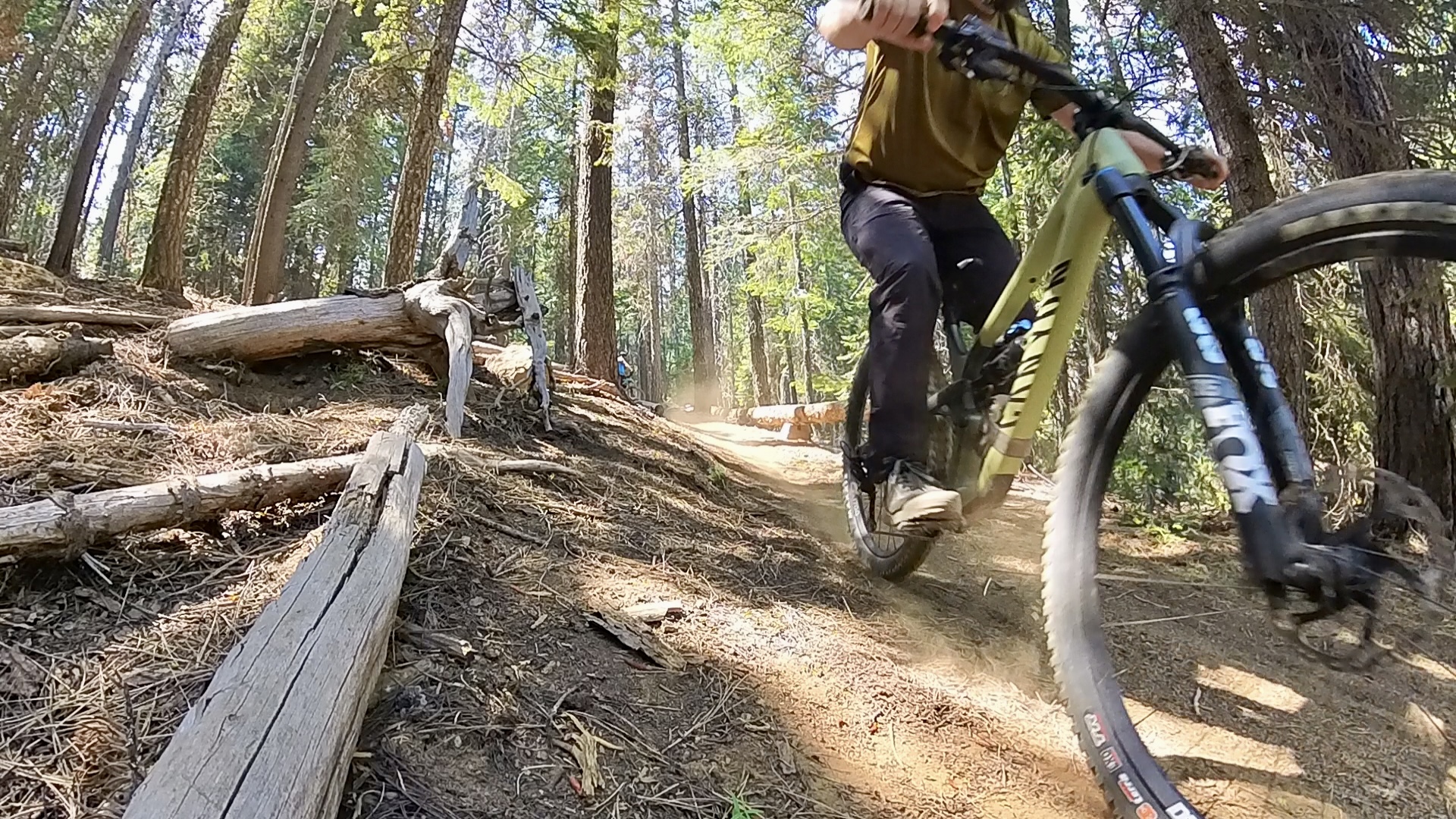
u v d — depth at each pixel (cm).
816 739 186
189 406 311
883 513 247
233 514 225
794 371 3281
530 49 1103
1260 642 270
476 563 223
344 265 2128
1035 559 362
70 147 2359
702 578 260
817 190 1269
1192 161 169
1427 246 108
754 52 1066
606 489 329
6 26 1092
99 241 3412
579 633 204
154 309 495
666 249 3450
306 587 166
